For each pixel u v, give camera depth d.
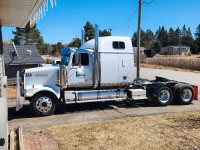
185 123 6.48
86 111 8.64
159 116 7.39
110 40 8.83
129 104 9.94
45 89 7.82
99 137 5.42
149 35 143.25
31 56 21.47
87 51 8.58
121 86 9.27
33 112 7.80
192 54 94.12
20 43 58.22
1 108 2.66
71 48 8.69
